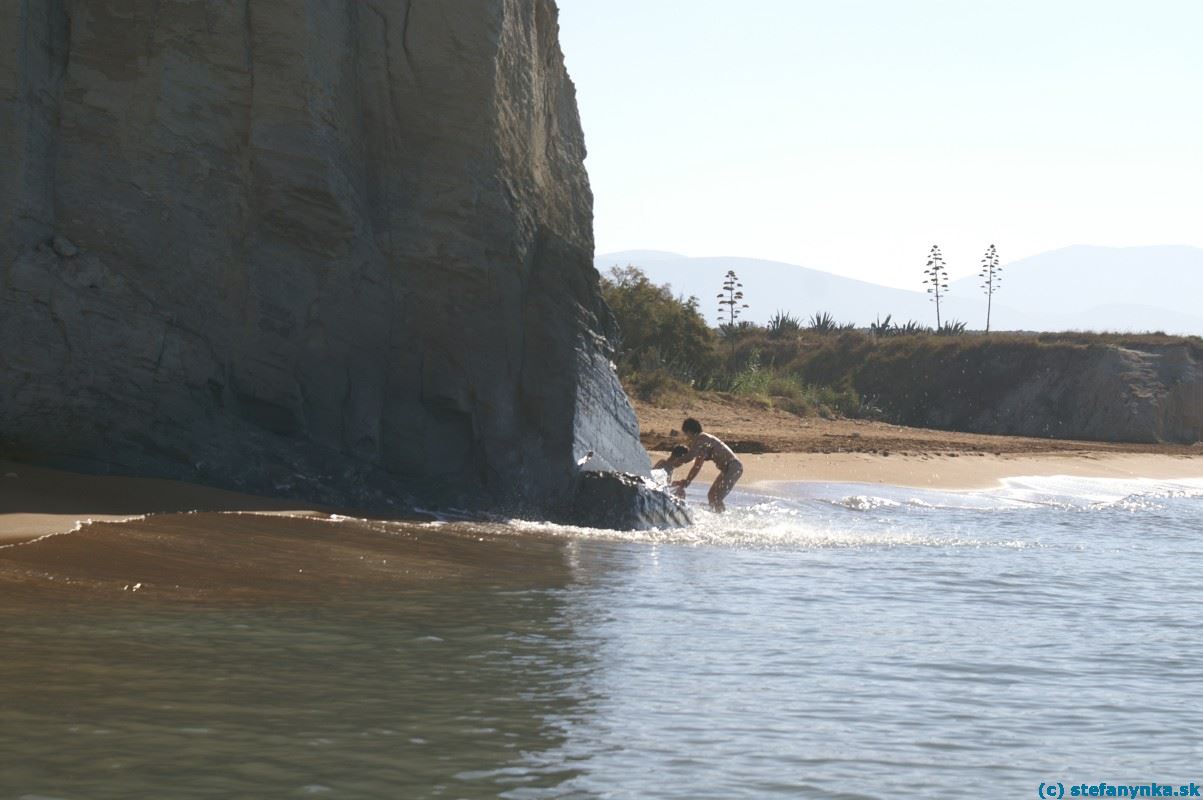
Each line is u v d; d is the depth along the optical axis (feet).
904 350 277.03
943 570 51.78
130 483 50.14
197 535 43.11
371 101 62.69
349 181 60.70
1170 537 71.97
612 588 42.06
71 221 53.11
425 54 63.41
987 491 100.63
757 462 102.89
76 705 22.81
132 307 53.47
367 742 21.84
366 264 61.41
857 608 40.24
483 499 64.08
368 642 30.25
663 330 193.57
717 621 36.37
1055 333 272.51
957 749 23.53
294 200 58.13
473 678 27.27
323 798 18.79
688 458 76.48
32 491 45.55
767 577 47.26
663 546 57.47
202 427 55.47
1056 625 38.32
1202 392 240.12
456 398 63.41
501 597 38.63
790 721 25.04
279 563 40.55
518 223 66.49
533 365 66.95
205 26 56.49
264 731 22.07
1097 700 27.91
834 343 291.58
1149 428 232.53
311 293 59.41
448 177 63.72
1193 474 139.95
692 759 22.09
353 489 59.31
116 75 54.54
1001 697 27.96
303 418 59.16
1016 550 61.62
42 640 27.58
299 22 57.77
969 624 37.86
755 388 189.67
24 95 51.60
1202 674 31.01
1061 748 23.88
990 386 257.96
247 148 57.41
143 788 18.75
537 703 25.44
